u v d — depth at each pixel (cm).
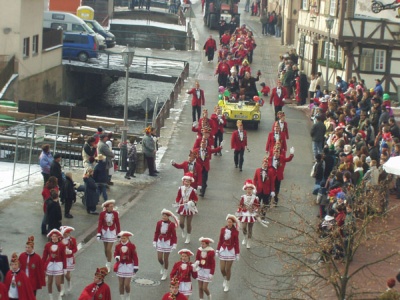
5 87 5547
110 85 7531
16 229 2902
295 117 5128
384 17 5384
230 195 3509
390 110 4231
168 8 10581
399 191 3356
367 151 3397
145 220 3125
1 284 2066
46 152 3319
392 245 2772
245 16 10788
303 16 6562
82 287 2455
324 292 2383
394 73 5506
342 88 5038
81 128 4600
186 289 2302
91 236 2911
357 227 2352
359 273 2522
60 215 2812
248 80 5053
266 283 2547
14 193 3344
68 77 6612
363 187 2683
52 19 6819
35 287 2227
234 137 3872
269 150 3859
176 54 7500
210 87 6000
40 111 4728
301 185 3656
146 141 3756
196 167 3378
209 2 9356
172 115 5044
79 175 3672
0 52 5644
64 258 2323
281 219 3144
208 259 2355
